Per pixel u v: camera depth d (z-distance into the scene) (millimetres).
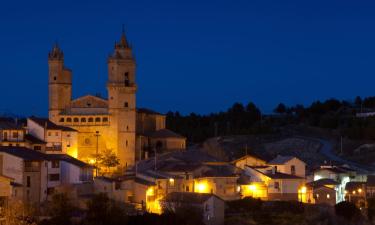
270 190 199000
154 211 177750
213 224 169750
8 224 142000
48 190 178500
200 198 170875
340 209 184750
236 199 190250
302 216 182000
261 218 178250
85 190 177250
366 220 186375
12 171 173125
